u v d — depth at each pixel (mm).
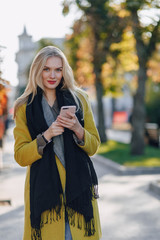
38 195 2732
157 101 34750
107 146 20188
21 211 6859
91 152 2914
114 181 10195
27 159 2787
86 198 2791
